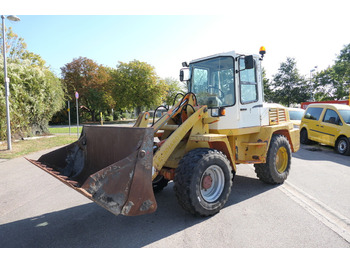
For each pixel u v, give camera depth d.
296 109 14.35
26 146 11.04
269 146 5.04
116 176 2.89
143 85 38.66
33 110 13.62
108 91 42.38
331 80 32.34
